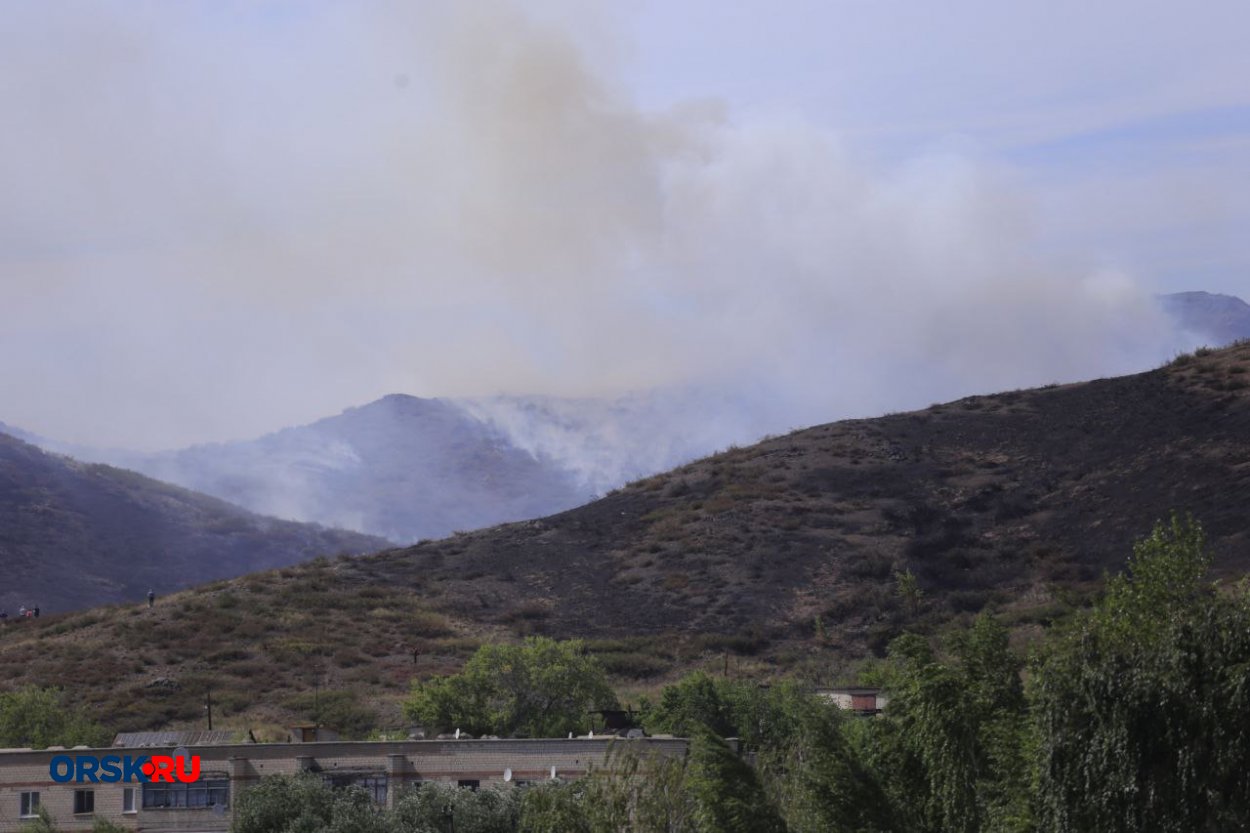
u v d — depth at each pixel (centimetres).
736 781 4350
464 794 5959
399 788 6712
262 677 11894
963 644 4584
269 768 6769
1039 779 3681
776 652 12925
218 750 6788
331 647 12762
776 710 8419
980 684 4419
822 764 4425
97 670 12019
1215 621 3475
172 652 12525
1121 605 3738
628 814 4694
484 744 6750
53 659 12444
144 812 6731
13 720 9519
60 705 10944
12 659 12544
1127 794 3434
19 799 6738
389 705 11031
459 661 12612
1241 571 11588
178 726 10525
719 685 8775
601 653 13012
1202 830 3372
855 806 4353
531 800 4906
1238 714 3359
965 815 4256
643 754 5231
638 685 11981
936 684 4406
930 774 4369
